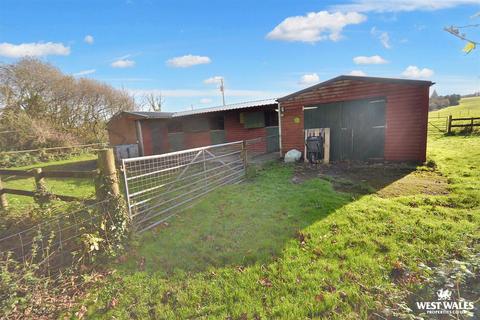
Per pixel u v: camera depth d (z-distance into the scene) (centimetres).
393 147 779
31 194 438
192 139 1388
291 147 961
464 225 334
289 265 281
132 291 261
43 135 1595
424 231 327
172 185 484
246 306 230
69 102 2106
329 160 861
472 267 238
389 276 254
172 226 409
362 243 312
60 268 289
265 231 366
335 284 247
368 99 801
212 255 315
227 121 1261
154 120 1373
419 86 723
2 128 1512
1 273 234
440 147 1022
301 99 916
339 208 423
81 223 322
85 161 1416
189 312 230
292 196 505
